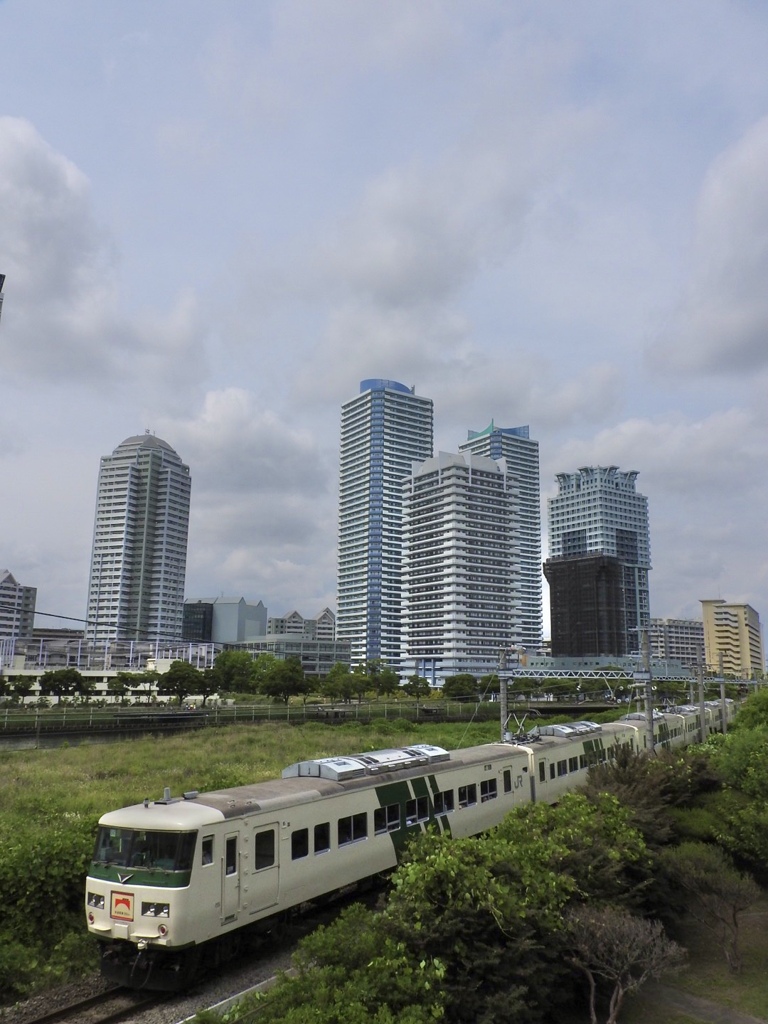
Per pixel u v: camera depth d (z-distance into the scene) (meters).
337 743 51.81
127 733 57.53
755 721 41.66
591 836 16.86
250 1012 10.48
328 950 11.49
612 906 14.98
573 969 14.14
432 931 12.12
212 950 14.46
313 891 16.64
